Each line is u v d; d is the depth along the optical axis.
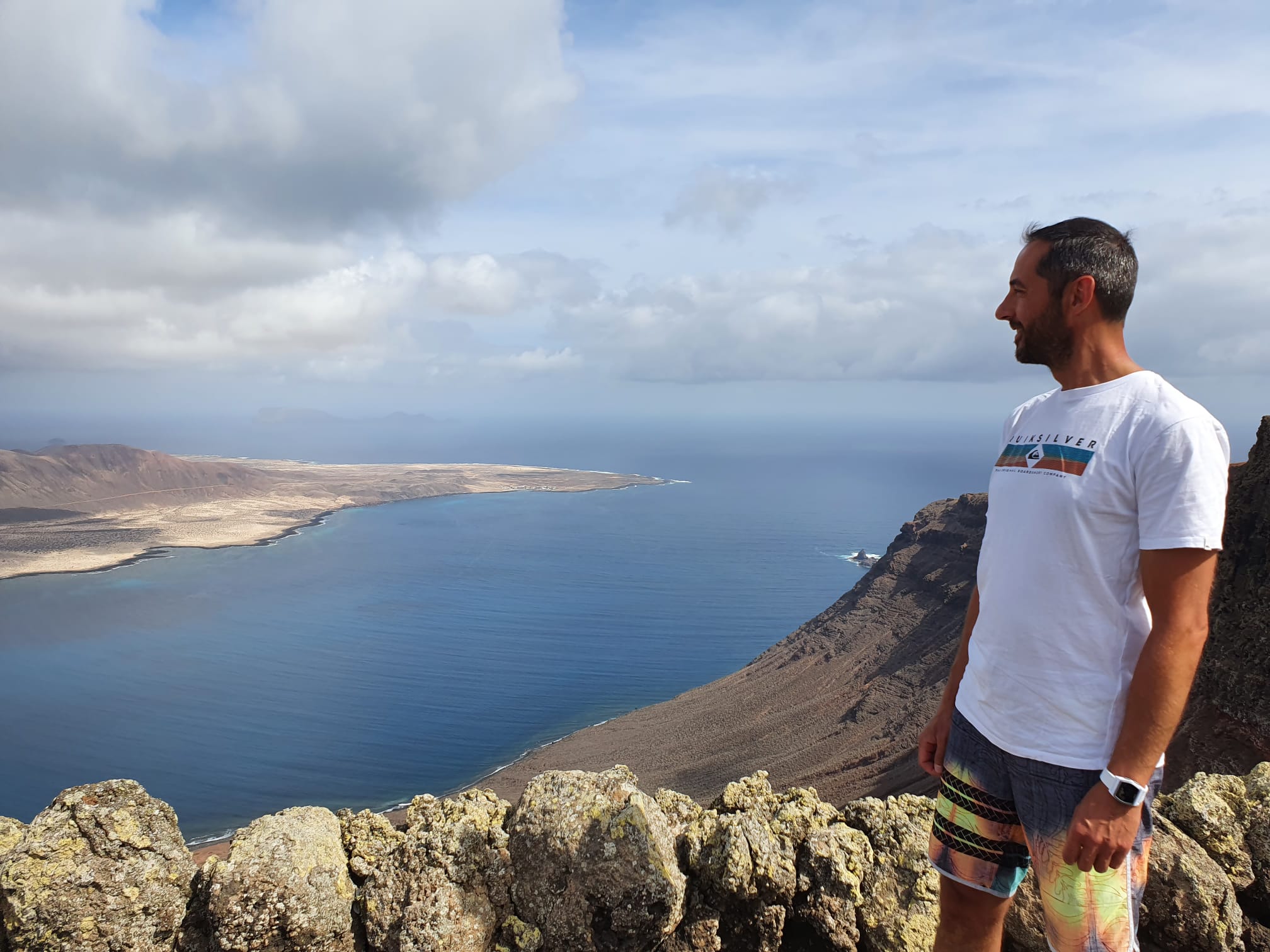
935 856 2.92
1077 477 2.42
